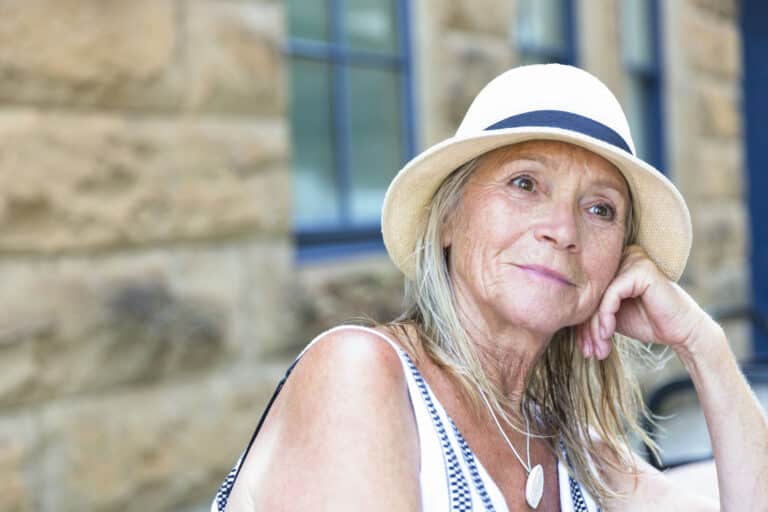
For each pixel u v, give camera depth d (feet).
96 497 9.66
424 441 4.49
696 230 21.33
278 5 11.59
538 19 17.58
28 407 9.16
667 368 10.18
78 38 9.51
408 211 5.14
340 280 12.39
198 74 10.65
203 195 10.66
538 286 4.75
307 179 12.87
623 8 20.16
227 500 4.74
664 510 5.81
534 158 4.81
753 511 5.56
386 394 4.42
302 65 12.85
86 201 9.59
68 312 9.45
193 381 10.57
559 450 5.49
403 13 14.24
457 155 4.86
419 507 4.34
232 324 10.93
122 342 9.87
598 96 4.91
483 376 4.89
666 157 21.29
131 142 9.98
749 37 23.54
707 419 5.69
